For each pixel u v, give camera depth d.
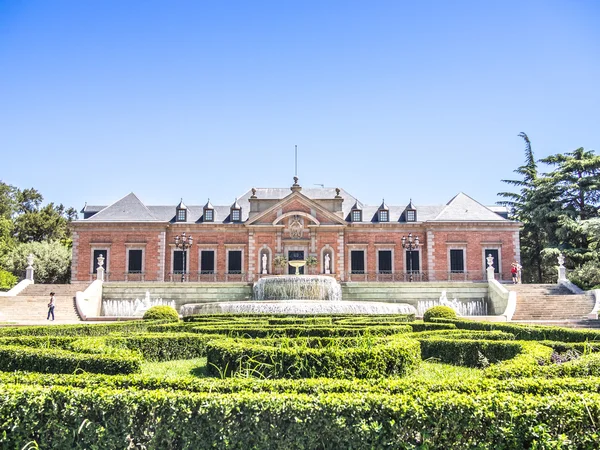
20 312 29.92
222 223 45.31
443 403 5.50
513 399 5.52
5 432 5.73
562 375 7.55
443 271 44.31
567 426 5.38
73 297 32.25
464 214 45.53
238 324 15.74
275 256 44.81
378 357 8.98
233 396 5.75
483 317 26.25
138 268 44.16
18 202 71.62
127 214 45.16
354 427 5.48
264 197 49.19
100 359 8.57
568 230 47.31
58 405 5.85
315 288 29.12
